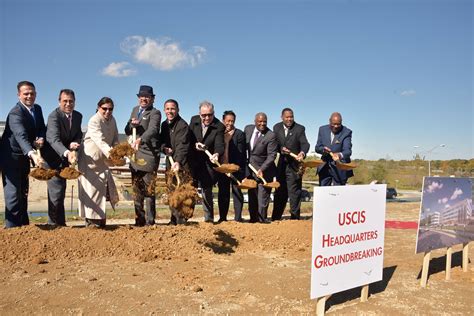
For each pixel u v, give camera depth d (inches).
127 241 249.8
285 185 362.3
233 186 331.9
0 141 257.9
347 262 172.2
